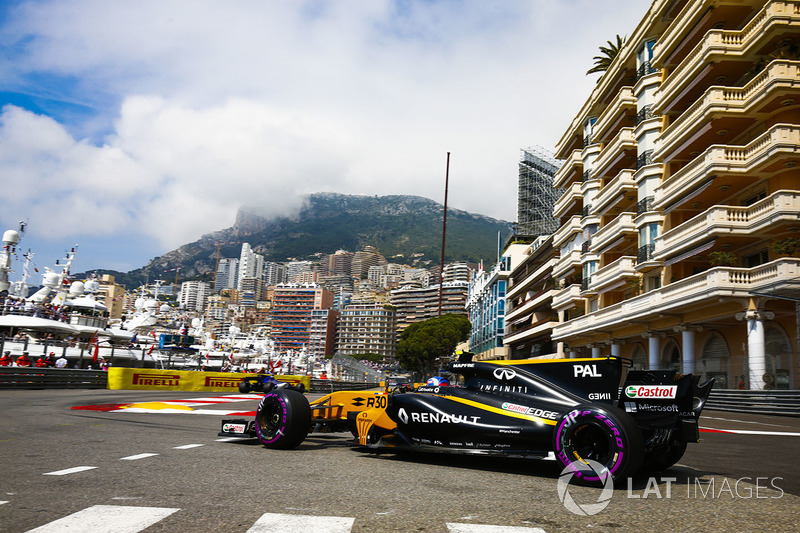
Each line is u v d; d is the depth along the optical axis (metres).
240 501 3.56
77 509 3.27
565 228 43.44
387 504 3.60
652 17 30.56
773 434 10.35
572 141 45.50
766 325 23.02
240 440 6.89
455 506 3.59
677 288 24.80
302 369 59.97
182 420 9.41
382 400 6.02
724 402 19.62
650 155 30.56
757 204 21.92
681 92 26.69
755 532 3.19
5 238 30.41
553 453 4.69
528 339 60.69
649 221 29.36
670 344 30.12
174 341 40.19
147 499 3.55
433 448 5.40
